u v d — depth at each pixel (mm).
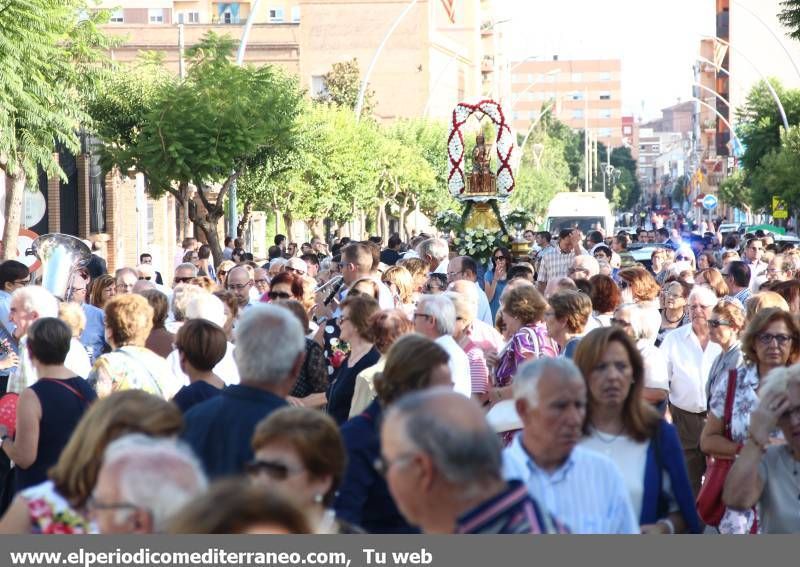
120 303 11453
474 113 39719
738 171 113938
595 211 63844
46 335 10344
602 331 8414
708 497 10711
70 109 27500
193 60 38938
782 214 75562
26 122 25703
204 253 31250
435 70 127000
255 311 8469
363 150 60281
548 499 7406
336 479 6895
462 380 11406
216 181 35375
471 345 12969
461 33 156000
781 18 45219
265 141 36625
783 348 10617
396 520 8258
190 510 4238
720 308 13453
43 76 26578
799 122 88000
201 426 8195
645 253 43812
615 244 38688
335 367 14672
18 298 12453
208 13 128125
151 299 13688
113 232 49750
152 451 5145
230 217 39062
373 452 8211
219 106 35062
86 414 6949
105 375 11164
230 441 8086
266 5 128125
